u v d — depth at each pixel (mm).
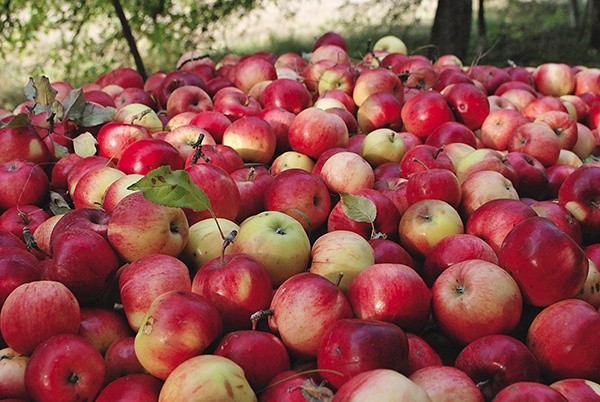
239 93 1236
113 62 2826
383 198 874
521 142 1099
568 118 1162
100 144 1029
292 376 625
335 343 614
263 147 1058
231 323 690
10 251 740
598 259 808
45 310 659
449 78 1332
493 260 768
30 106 1157
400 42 1841
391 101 1202
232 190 855
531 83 1534
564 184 892
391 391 541
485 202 891
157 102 1385
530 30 4223
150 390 628
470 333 687
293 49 4105
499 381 631
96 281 712
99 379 637
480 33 2912
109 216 795
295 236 782
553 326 662
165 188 691
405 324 691
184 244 780
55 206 947
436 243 826
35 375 619
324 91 1368
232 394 589
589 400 605
